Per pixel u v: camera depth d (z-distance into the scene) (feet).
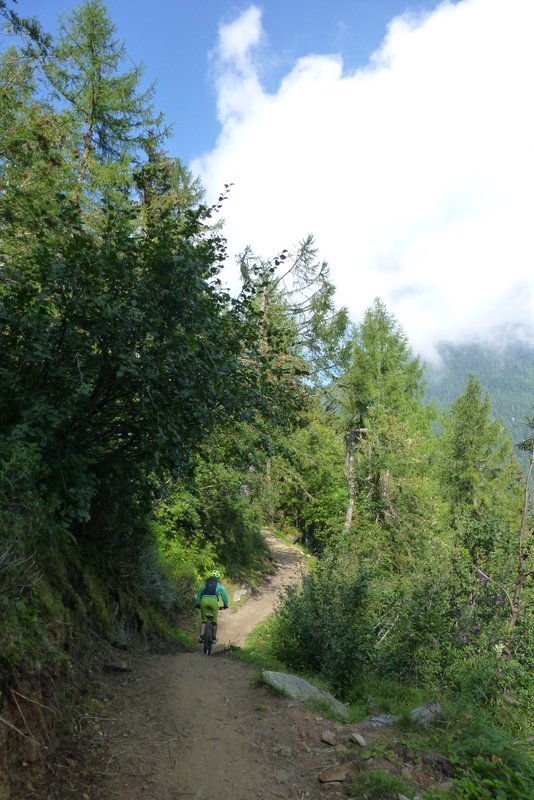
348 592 32.55
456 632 34.24
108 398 21.20
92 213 38.52
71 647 18.53
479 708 26.48
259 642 41.19
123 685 19.94
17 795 11.30
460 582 37.27
